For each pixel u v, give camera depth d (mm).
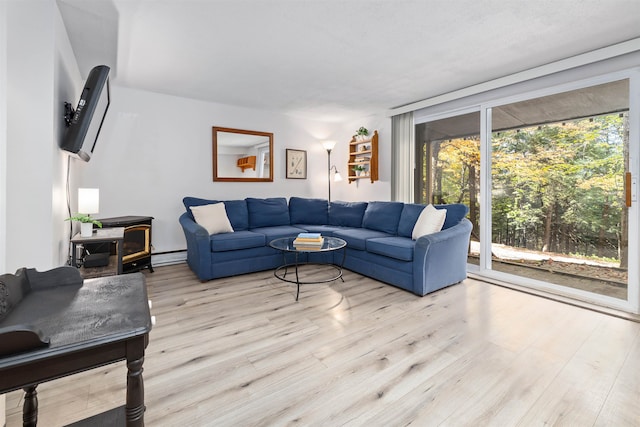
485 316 2422
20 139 1857
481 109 3578
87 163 3551
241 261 3525
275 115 4977
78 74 3088
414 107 4254
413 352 1886
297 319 2373
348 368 1720
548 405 1418
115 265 2537
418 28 2328
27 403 1167
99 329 787
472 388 1543
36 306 913
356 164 5223
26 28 1864
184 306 2627
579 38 2480
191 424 1309
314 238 3033
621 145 2689
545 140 3170
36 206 1899
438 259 2961
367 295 2924
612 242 2779
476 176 3783
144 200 3920
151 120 3922
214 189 4445
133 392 818
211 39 2500
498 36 2445
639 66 2482
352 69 3117
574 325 2254
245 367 1731
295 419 1340
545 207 3211
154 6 2045
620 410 1383
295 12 2119
